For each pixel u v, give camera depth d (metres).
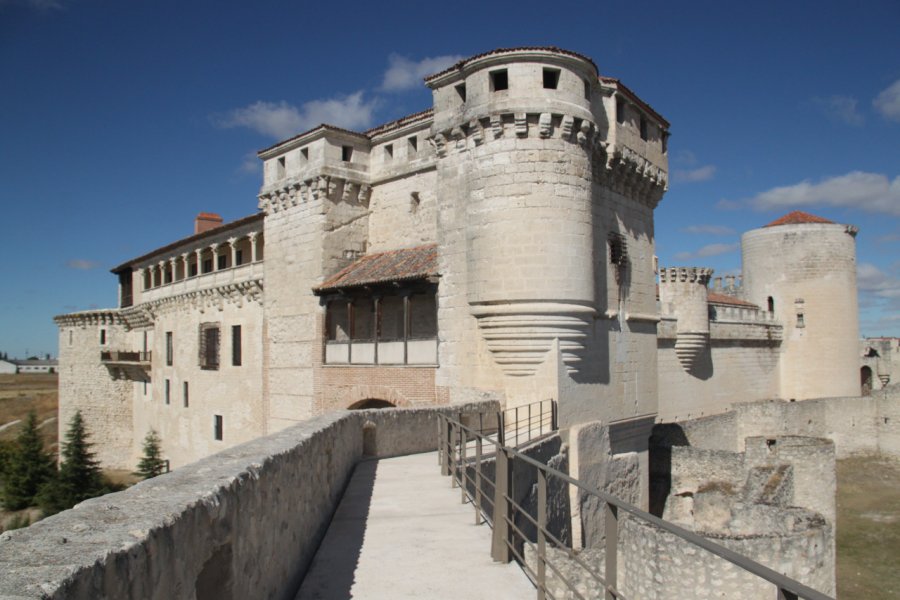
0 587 2.97
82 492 47.78
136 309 53.53
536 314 22.84
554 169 23.31
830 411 48.88
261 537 6.74
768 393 54.41
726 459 31.38
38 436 52.72
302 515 9.16
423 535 10.82
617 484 26.12
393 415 18.58
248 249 41.41
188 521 4.69
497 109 23.45
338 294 30.36
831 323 56.22
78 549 3.61
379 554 9.85
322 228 31.55
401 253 30.55
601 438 24.64
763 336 53.78
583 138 23.94
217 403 40.69
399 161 31.69
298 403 32.56
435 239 29.73
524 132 23.33
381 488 14.30
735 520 19.22
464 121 24.56
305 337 32.25
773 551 14.59
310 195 32.19
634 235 29.91
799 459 29.27
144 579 3.93
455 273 25.50
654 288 31.44
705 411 45.34
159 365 49.88
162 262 49.72
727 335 48.12
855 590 26.88
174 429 46.59
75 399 60.31
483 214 23.86
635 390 28.95
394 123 31.80
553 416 22.50
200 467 6.42
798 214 59.41
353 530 11.16
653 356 30.95
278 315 34.28
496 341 23.52
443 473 15.67
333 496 12.59
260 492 6.71
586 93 24.80
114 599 3.57
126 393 57.62
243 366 37.94
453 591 8.38
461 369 25.05
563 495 21.42
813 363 56.06
